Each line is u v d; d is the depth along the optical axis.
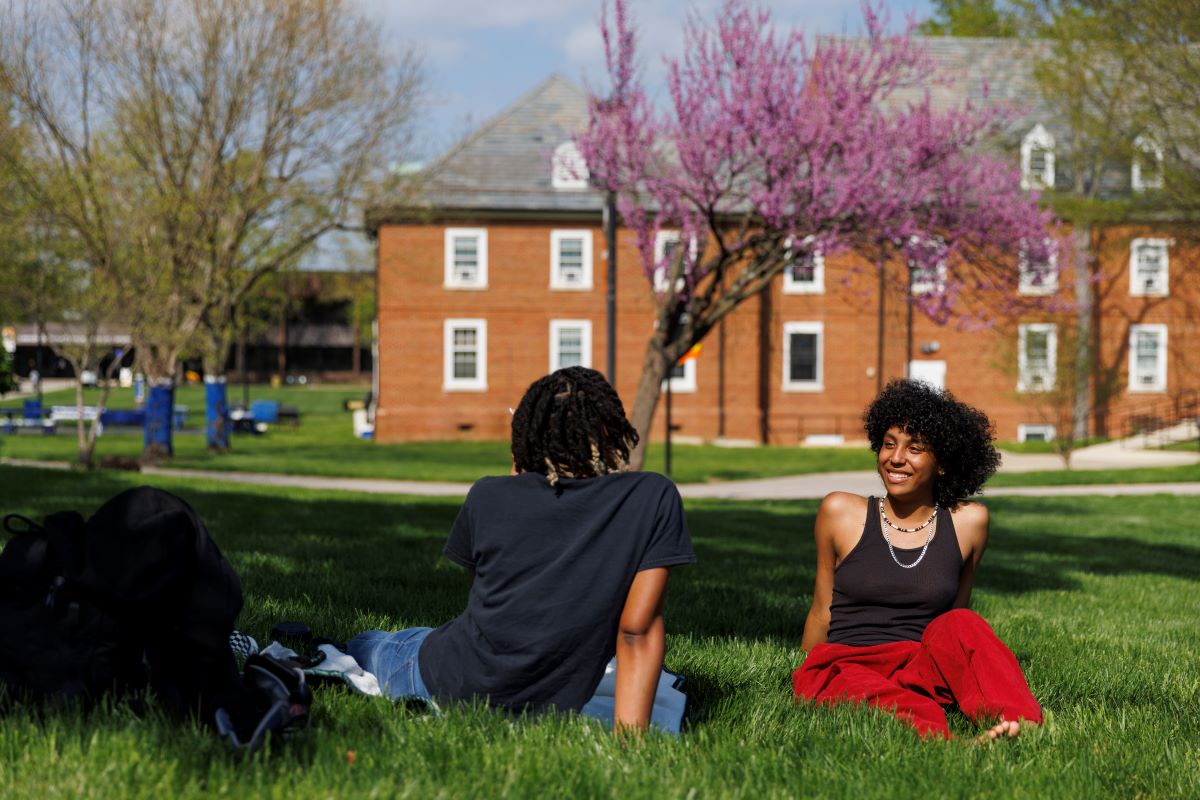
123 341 25.47
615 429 3.06
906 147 17.73
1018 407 36.91
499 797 2.56
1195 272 36.97
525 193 36.47
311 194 27.33
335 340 86.94
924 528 3.97
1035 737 3.40
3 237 22.53
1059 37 26.72
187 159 25.27
